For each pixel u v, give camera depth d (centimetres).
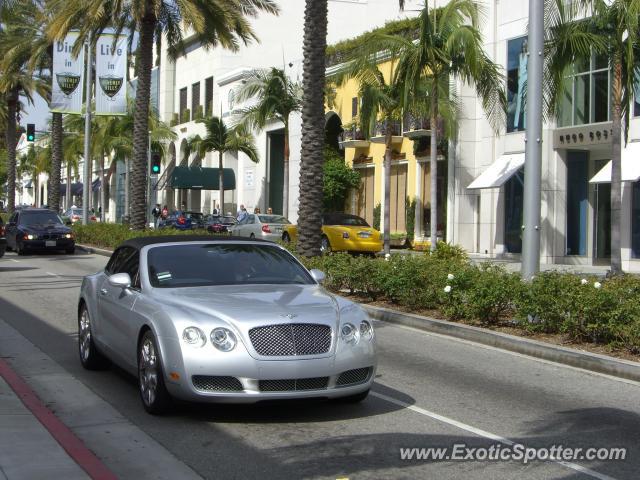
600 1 1823
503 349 1115
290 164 4525
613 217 1902
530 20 1341
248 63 5512
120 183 7350
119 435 670
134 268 839
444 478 570
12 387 815
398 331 1270
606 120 2680
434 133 2447
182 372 666
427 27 2277
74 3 2609
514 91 3039
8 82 4022
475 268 1323
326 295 774
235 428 691
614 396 841
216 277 809
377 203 3803
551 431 698
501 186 3023
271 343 668
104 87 2989
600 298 1037
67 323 1309
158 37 3216
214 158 5588
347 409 762
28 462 570
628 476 580
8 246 3092
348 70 2489
